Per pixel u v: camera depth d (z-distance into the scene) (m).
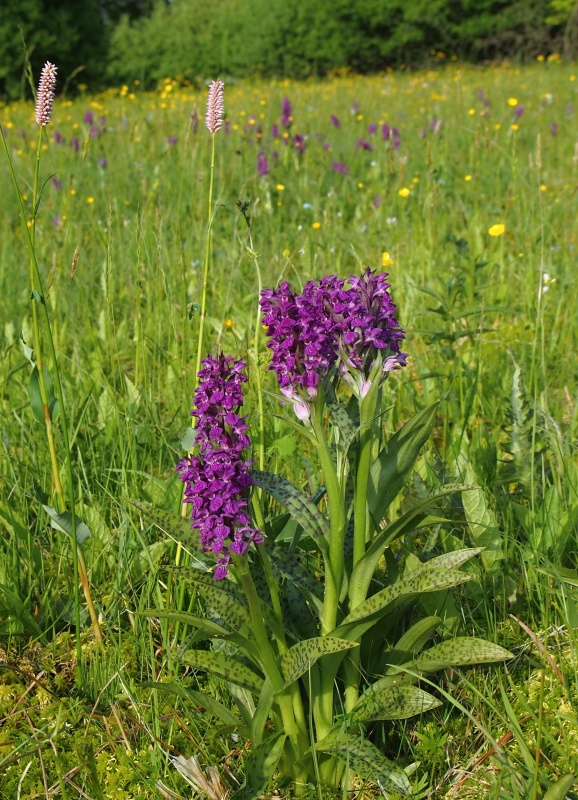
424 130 2.61
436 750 0.86
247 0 7.53
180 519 0.85
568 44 6.86
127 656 0.96
